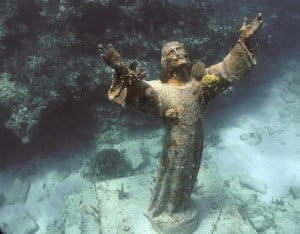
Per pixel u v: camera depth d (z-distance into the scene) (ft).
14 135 35.14
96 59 35.55
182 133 14.60
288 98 46.62
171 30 35.40
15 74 34.17
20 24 36.24
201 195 21.08
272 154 38.47
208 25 37.29
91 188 29.60
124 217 19.95
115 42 34.83
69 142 38.06
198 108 14.46
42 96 32.91
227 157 37.76
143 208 20.53
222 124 41.96
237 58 13.73
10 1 35.60
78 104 35.96
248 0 49.32
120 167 33.37
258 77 47.96
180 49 13.80
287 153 38.65
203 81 13.71
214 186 21.76
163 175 16.39
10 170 35.65
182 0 35.29
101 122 37.60
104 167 33.22
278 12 55.06
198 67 13.91
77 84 33.71
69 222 26.84
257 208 31.07
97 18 34.63
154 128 38.60
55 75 33.55
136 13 33.99
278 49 54.75
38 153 37.14
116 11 34.27
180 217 17.74
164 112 14.11
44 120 35.60
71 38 34.81
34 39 36.88
